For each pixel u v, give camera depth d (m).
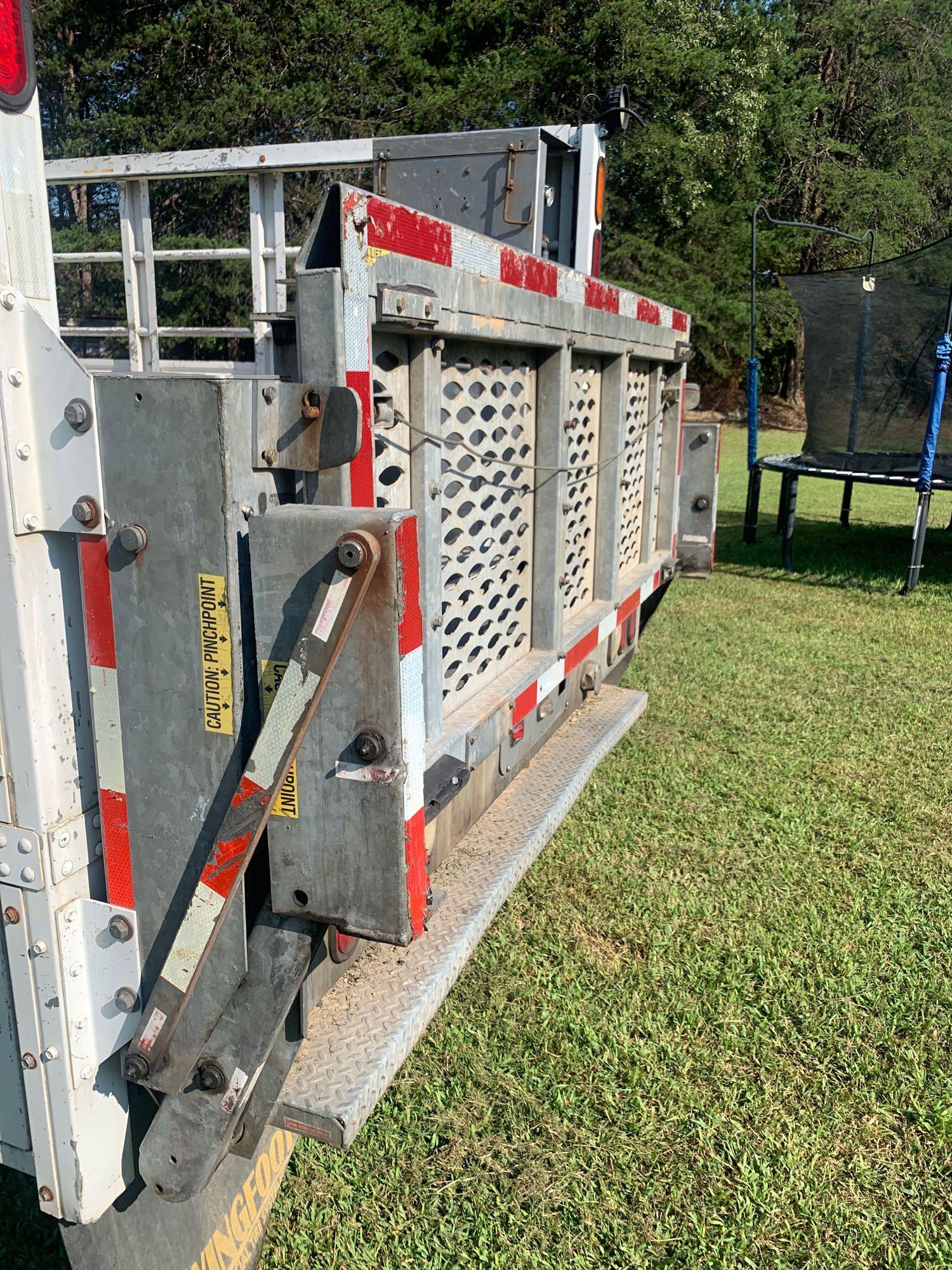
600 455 3.67
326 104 15.84
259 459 1.44
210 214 12.25
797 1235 2.24
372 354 1.91
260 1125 1.63
